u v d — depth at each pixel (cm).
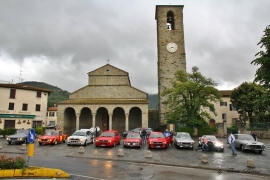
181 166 1497
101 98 4553
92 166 1387
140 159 1700
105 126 4622
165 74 4694
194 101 3509
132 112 4666
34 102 4559
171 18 4981
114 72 4662
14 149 2155
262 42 1174
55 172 1090
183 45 4819
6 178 1034
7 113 4106
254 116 4456
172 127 3481
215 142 2212
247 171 1346
